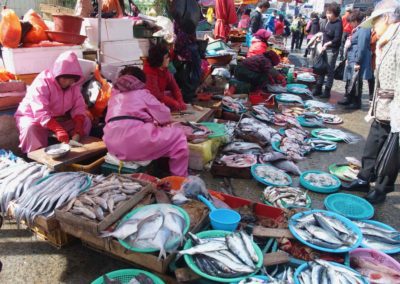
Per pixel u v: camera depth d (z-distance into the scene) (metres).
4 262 2.75
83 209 2.53
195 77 6.17
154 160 3.92
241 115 6.00
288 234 2.74
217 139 4.59
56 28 4.75
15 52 4.26
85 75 4.61
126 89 3.69
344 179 4.24
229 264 2.29
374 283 2.44
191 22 5.83
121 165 3.60
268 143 5.20
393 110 3.26
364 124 6.69
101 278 2.27
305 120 6.53
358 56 7.22
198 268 2.27
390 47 3.28
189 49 5.96
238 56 10.02
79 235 2.60
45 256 2.84
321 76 8.73
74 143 3.76
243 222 3.01
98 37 4.89
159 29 6.43
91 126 4.52
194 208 2.88
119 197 2.72
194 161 4.31
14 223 3.25
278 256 2.51
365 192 4.05
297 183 4.19
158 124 3.86
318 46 8.54
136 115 3.61
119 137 3.55
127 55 5.67
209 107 6.02
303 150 5.10
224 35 9.66
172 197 2.99
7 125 4.08
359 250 2.68
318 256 2.58
